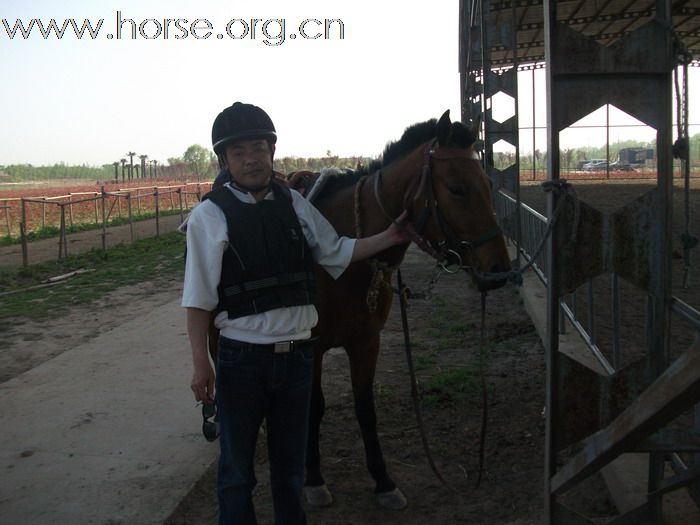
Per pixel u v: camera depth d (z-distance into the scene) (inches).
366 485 126.3
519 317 252.4
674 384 59.4
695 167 1055.6
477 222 93.7
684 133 83.7
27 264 438.6
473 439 144.3
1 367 211.9
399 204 105.0
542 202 613.9
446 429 150.0
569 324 204.4
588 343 171.6
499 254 93.4
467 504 117.8
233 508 81.0
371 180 110.4
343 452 140.9
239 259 79.5
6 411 170.1
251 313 79.6
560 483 86.1
